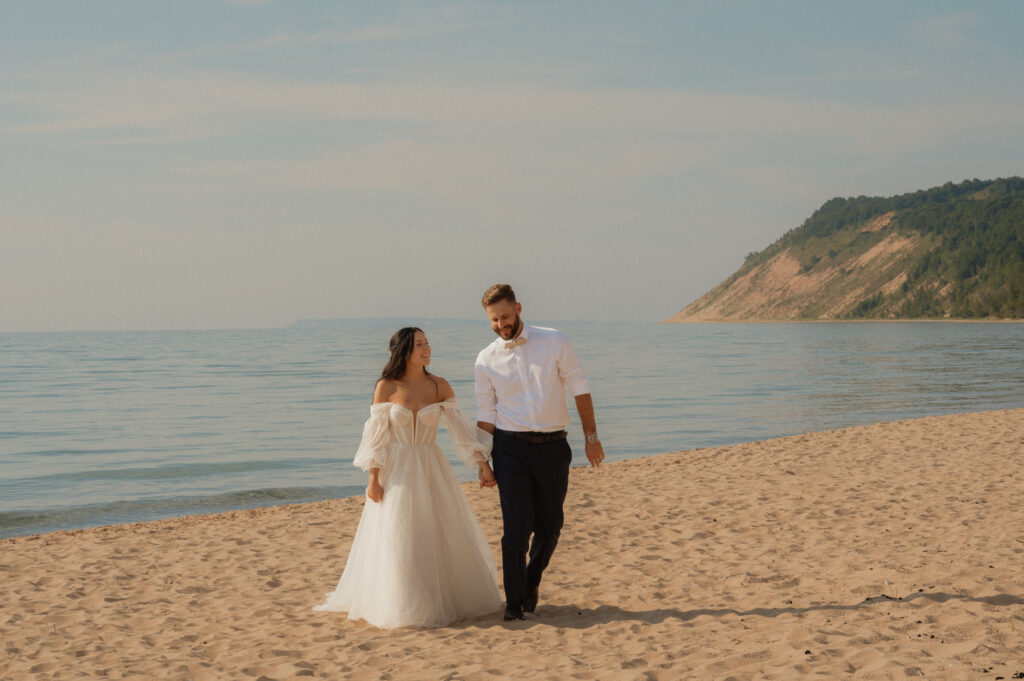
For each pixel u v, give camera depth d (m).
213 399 29.73
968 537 6.48
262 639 4.93
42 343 135.38
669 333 147.62
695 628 4.70
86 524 10.30
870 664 3.85
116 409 26.33
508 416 5.03
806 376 36.84
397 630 4.97
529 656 4.36
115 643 4.98
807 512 8.09
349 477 13.64
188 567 6.89
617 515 8.43
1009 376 35.31
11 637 5.12
